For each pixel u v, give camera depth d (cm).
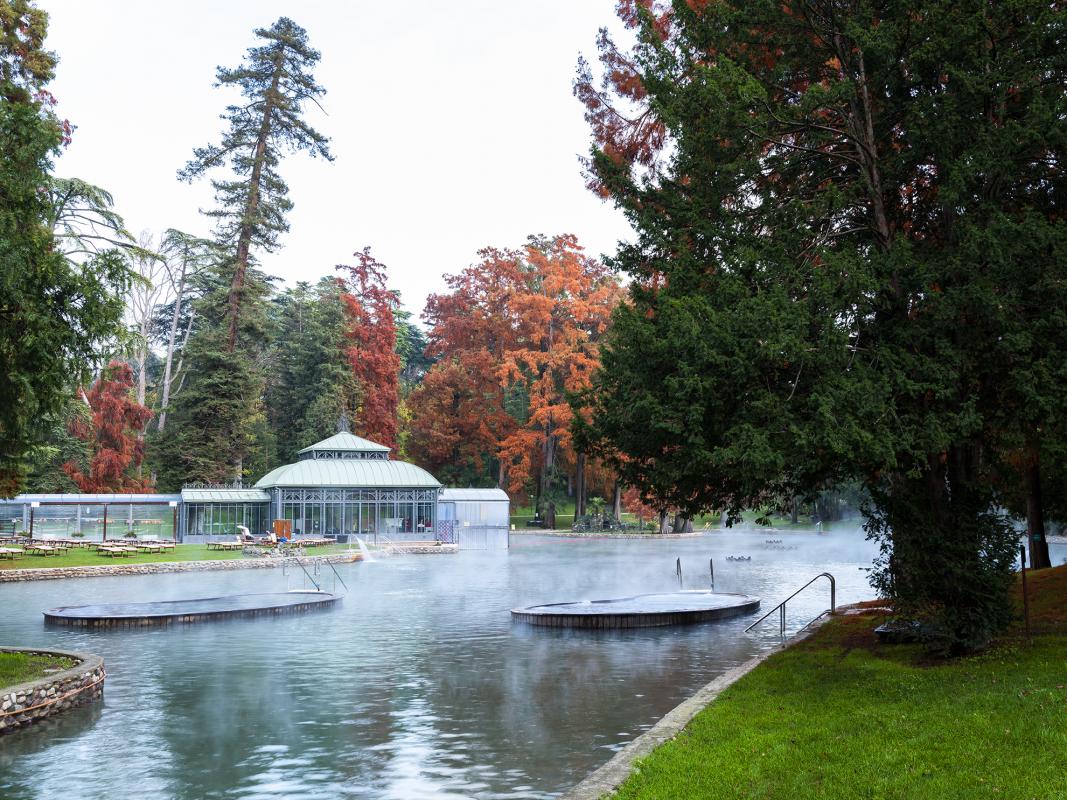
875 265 1253
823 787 784
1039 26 1230
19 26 2936
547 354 7556
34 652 1628
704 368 1176
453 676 1683
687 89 1383
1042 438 1305
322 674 1709
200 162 6462
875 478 1389
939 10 1272
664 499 1457
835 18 1391
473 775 1066
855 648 1574
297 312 8612
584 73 2170
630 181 1591
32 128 1459
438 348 8719
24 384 1398
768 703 1155
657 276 1717
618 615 2298
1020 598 1855
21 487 2014
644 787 831
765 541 6519
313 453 5750
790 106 1388
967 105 1282
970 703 1002
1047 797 700
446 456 8200
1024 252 1155
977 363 1220
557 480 7988
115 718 1367
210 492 5278
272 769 1102
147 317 8606
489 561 4650
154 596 2953
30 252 1394
